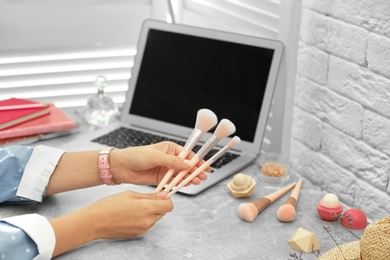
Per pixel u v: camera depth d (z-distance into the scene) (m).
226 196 1.58
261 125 1.74
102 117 1.96
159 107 1.88
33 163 1.53
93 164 1.52
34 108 1.89
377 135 1.53
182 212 1.51
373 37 1.50
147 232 1.43
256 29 1.94
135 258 1.34
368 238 1.16
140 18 2.25
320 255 1.34
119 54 2.25
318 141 1.73
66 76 2.20
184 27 1.87
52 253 1.31
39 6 2.13
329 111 1.68
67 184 1.52
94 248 1.37
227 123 1.43
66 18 2.17
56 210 1.52
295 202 1.53
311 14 1.70
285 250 1.37
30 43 2.16
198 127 1.47
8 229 1.30
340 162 1.66
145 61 1.91
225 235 1.42
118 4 2.21
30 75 2.16
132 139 1.84
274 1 1.83
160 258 1.34
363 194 1.60
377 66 1.50
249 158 1.73
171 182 1.42
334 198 1.47
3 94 2.15
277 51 1.74
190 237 1.41
